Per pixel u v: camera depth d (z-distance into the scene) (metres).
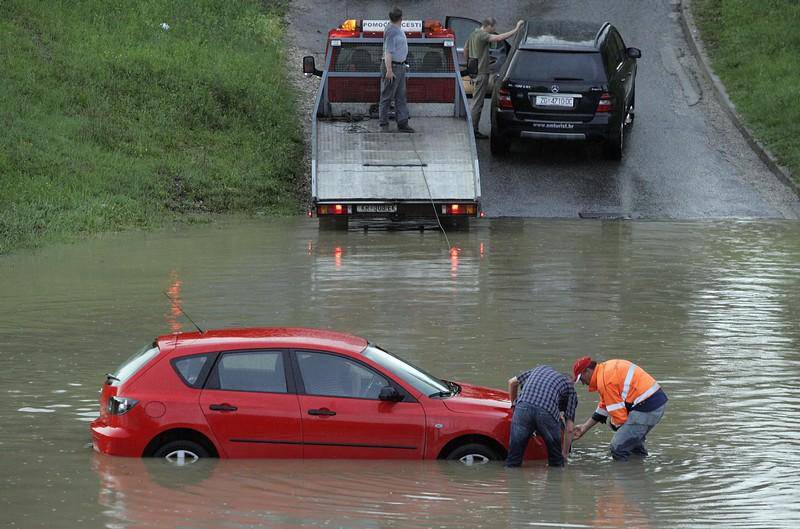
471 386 30.36
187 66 87.62
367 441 27.77
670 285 50.00
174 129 79.69
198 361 28.02
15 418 31.16
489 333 41.19
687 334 41.59
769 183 73.88
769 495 25.64
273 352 28.16
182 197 71.19
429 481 26.41
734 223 66.38
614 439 28.73
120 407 27.69
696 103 87.50
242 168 76.38
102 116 78.50
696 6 108.12
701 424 31.38
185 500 24.64
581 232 63.22
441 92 69.00
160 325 42.06
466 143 65.62
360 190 62.41
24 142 72.25
